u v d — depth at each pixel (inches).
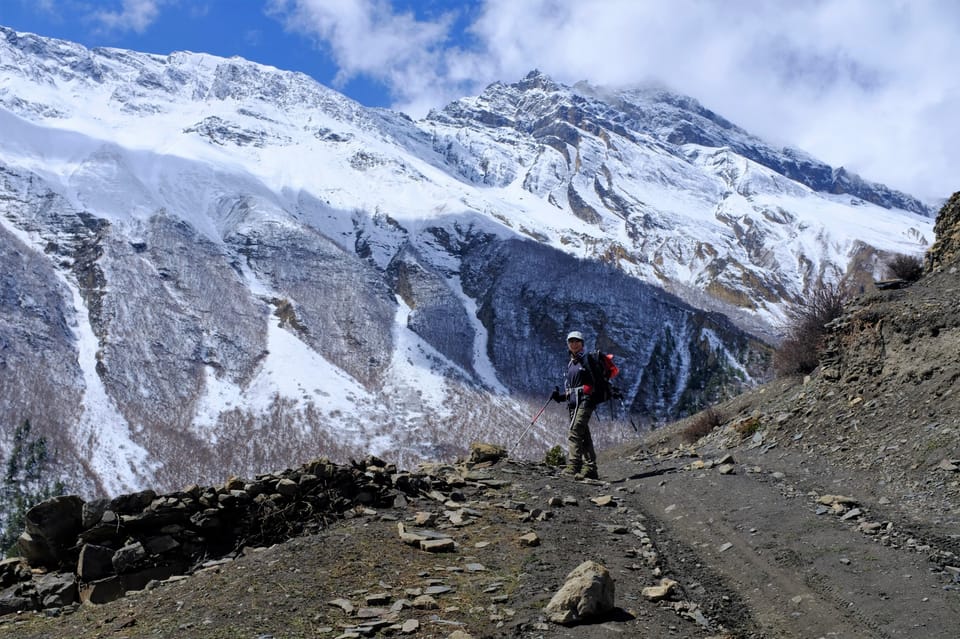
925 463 359.9
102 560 291.3
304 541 299.7
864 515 319.3
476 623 225.3
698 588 267.0
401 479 377.7
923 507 317.1
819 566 273.9
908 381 455.2
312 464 354.9
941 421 390.6
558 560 283.1
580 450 474.3
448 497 380.5
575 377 490.9
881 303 546.3
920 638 213.9
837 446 436.1
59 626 248.8
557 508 371.9
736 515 346.9
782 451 473.4
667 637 220.4
